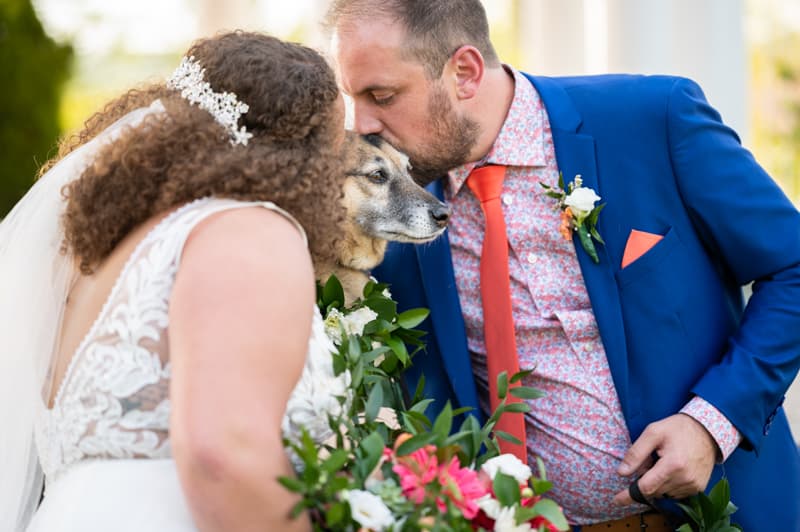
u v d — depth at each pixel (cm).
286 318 158
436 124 266
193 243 165
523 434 261
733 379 255
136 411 172
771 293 263
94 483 173
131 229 182
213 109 184
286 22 568
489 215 271
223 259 159
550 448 273
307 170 182
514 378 211
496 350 268
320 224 183
